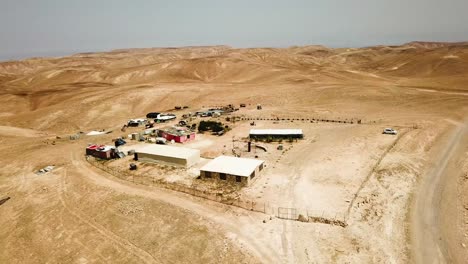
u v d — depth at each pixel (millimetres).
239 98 114688
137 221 40781
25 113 113312
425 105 92688
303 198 44000
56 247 37781
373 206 41812
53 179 53812
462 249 33719
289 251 33812
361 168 52625
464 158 55625
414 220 38906
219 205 43156
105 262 34750
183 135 70188
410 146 62156
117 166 58000
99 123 101500
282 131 71062
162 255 34906
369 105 96438
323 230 37000
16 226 42281
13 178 55500
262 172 52719
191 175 52875
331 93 110062
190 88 132250
